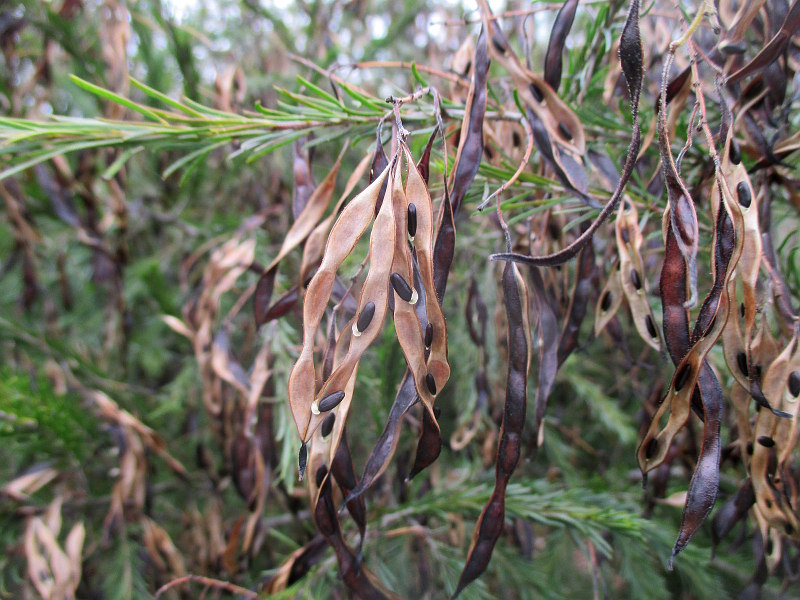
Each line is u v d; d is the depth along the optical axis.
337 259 0.10
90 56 0.29
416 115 0.15
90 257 0.36
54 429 0.24
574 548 0.30
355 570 0.13
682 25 0.12
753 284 0.11
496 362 0.26
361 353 0.10
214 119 0.15
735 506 0.13
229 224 0.34
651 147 0.17
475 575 0.12
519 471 0.30
